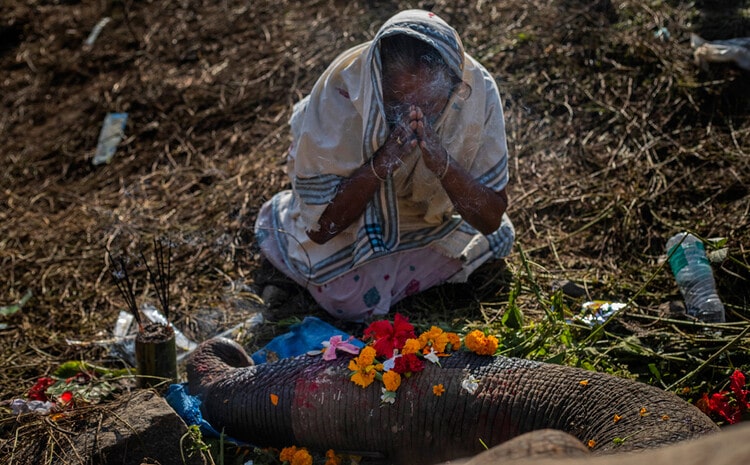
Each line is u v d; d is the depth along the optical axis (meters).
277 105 6.19
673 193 4.81
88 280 4.87
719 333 3.78
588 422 2.84
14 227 5.45
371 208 4.03
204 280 4.75
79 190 5.77
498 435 2.99
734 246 4.36
